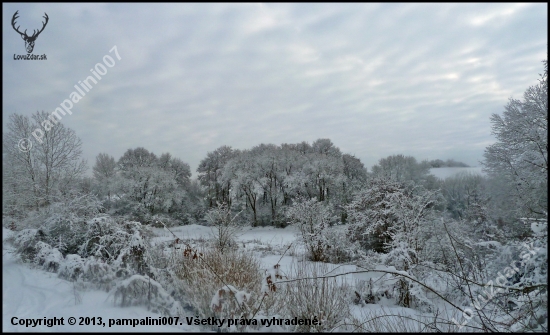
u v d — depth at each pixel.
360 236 12.72
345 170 35.38
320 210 13.77
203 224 33.31
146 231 7.41
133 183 33.47
